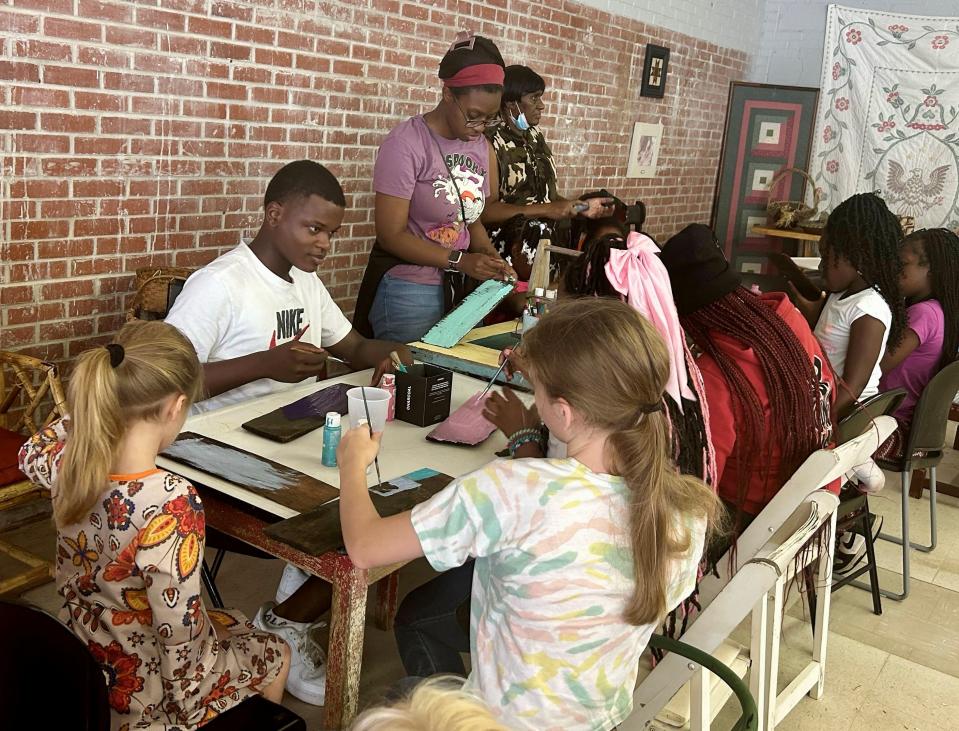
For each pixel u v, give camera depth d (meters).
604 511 1.28
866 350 2.85
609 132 6.10
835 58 6.47
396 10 4.13
